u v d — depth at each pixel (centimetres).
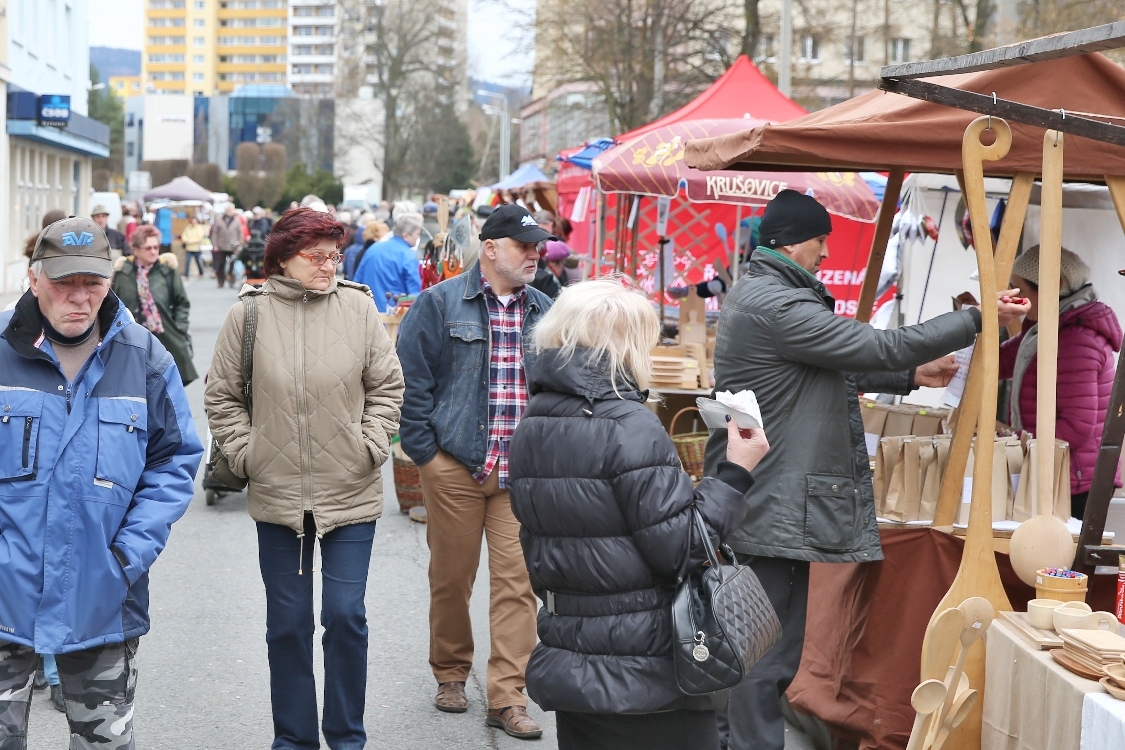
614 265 1293
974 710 375
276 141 9350
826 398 391
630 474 278
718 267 1436
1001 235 394
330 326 407
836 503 389
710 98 1079
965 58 350
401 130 5959
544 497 287
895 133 391
